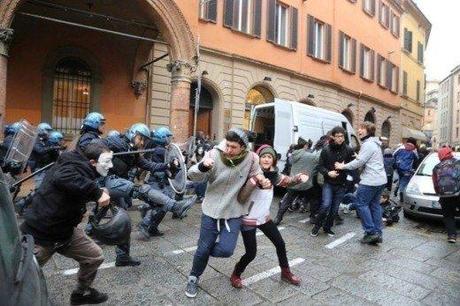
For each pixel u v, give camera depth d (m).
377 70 26.31
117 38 12.92
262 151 4.20
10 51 11.30
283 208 7.29
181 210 5.69
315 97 20.08
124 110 13.34
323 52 20.77
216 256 3.86
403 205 8.58
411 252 5.84
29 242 2.11
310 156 7.07
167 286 4.18
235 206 3.81
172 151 5.84
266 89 17.45
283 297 4.04
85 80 12.77
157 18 10.62
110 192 5.20
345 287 4.37
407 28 31.33
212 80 15.16
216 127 15.55
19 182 4.62
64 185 2.97
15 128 6.54
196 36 11.27
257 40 16.73
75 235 3.35
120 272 4.50
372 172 6.03
